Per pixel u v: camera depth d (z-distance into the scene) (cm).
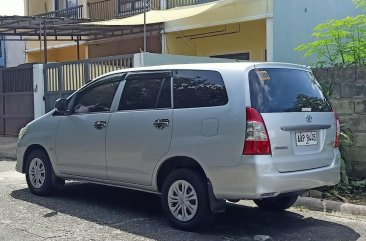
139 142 616
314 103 598
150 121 608
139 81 646
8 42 3127
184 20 1772
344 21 977
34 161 771
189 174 571
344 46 987
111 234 567
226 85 554
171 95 602
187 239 550
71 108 720
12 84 1568
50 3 2509
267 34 1538
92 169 680
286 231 590
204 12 1648
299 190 562
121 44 2150
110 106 667
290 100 570
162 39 1841
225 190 540
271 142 532
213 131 548
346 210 680
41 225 603
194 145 561
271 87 562
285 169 542
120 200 743
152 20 1636
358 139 784
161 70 625
